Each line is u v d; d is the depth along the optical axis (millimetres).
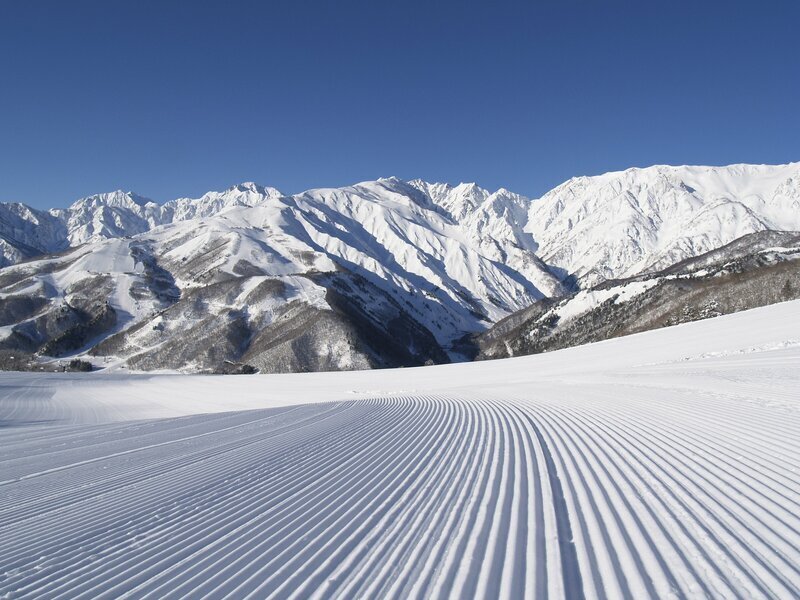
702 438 6820
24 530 4996
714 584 2951
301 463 7160
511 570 3287
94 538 4566
